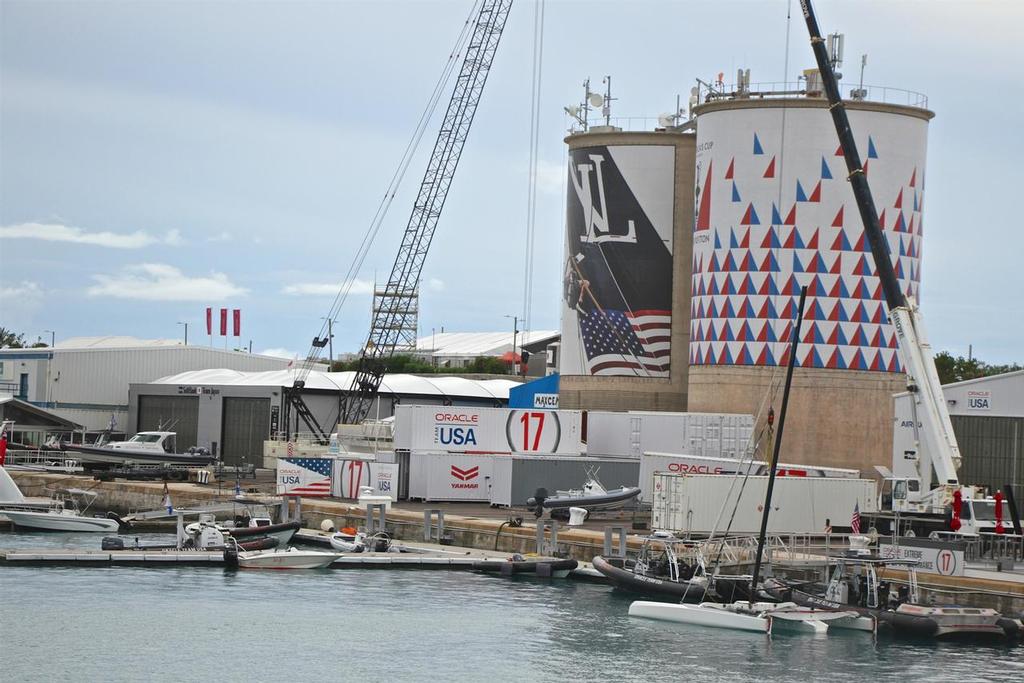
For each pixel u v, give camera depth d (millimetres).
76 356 178875
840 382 117938
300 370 182125
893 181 120312
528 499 110125
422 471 116188
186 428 166125
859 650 66312
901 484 82375
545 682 59781
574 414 118375
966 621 68375
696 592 75750
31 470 141250
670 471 106312
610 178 139750
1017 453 101750
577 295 141875
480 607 75750
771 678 60500
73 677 59188
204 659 62781
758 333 118812
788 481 84938
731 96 123500
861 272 118625
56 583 80562
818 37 83688
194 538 93125
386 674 60906
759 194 119188
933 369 79625
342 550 96250
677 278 138875
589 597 79500
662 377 139000
